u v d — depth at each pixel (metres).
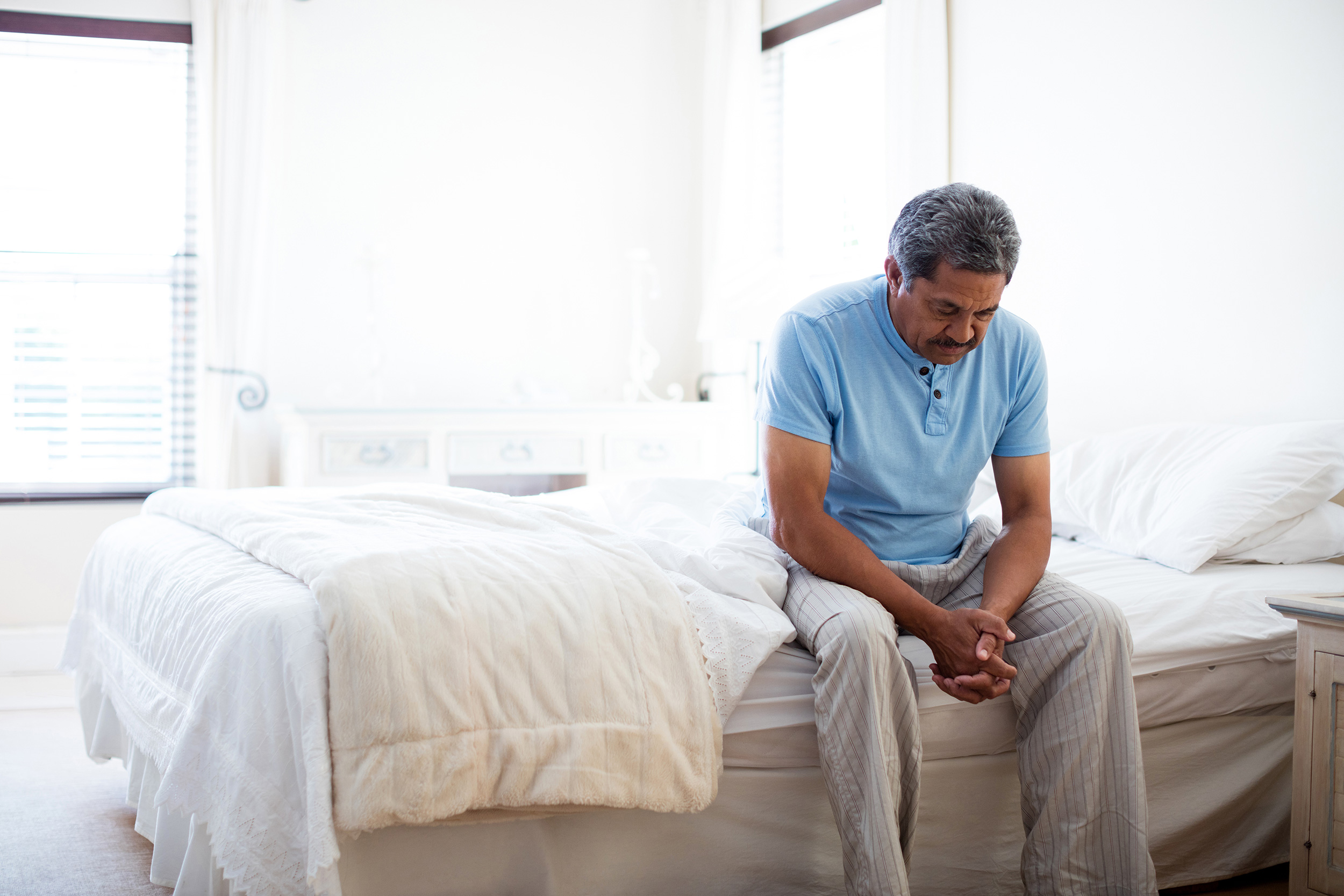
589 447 3.51
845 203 3.57
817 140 3.67
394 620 1.18
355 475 3.28
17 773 2.29
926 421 1.47
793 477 1.44
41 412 3.50
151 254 3.58
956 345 1.38
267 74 3.53
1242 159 2.21
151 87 3.58
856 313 1.47
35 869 1.75
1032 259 2.75
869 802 1.26
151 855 1.82
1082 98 2.59
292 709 1.16
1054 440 2.68
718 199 3.89
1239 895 1.59
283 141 3.71
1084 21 2.58
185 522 1.97
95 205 3.54
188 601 1.46
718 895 1.40
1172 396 2.38
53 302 3.51
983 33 2.89
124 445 3.57
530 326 4.01
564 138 4.04
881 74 3.45
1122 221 2.49
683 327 4.21
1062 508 2.18
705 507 2.07
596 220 4.09
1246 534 1.82
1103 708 1.35
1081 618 1.38
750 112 3.75
